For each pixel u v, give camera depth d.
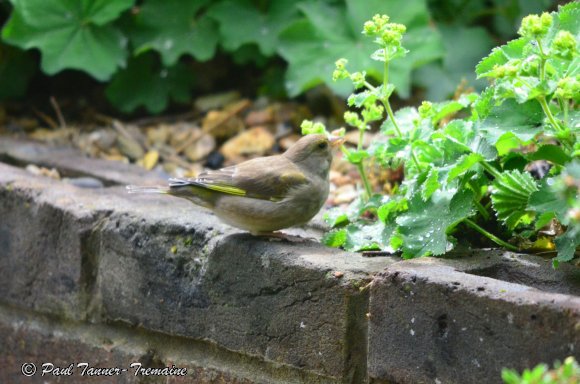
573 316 5.28
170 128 11.46
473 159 6.41
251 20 11.60
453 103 7.33
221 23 11.53
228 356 7.29
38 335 8.48
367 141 10.36
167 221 7.57
